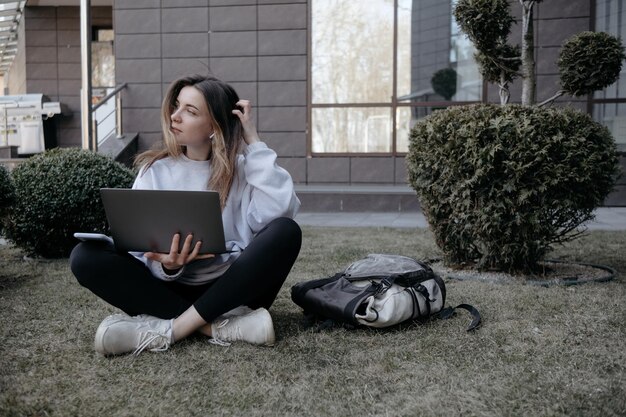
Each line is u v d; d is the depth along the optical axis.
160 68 9.28
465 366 2.19
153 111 9.32
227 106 2.36
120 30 9.30
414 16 9.07
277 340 2.46
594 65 3.90
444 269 4.02
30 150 11.72
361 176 9.05
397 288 2.61
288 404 1.88
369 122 9.16
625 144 8.41
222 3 9.12
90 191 4.52
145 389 1.99
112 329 2.25
